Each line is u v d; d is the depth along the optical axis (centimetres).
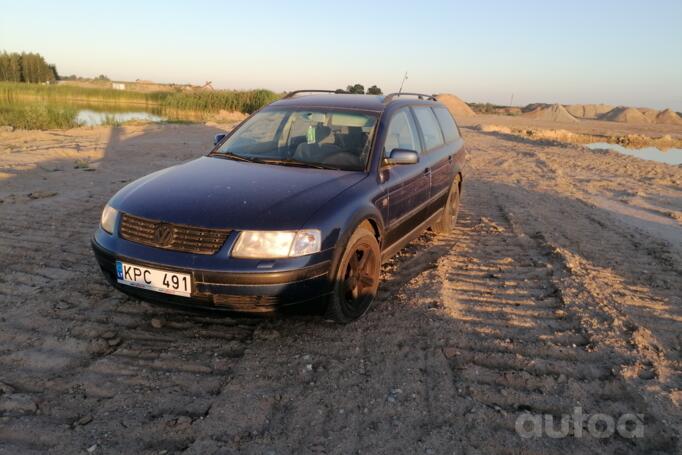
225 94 3356
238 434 255
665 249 588
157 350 332
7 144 1236
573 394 298
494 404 287
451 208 623
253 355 327
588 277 480
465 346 347
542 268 505
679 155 2378
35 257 481
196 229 313
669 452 254
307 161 415
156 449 245
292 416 271
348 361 324
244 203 329
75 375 302
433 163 527
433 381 305
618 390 304
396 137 462
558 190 965
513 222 684
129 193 362
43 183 812
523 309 410
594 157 1529
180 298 312
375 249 384
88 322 362
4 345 330
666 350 354
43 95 3756
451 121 662
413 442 254
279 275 304
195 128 1894
